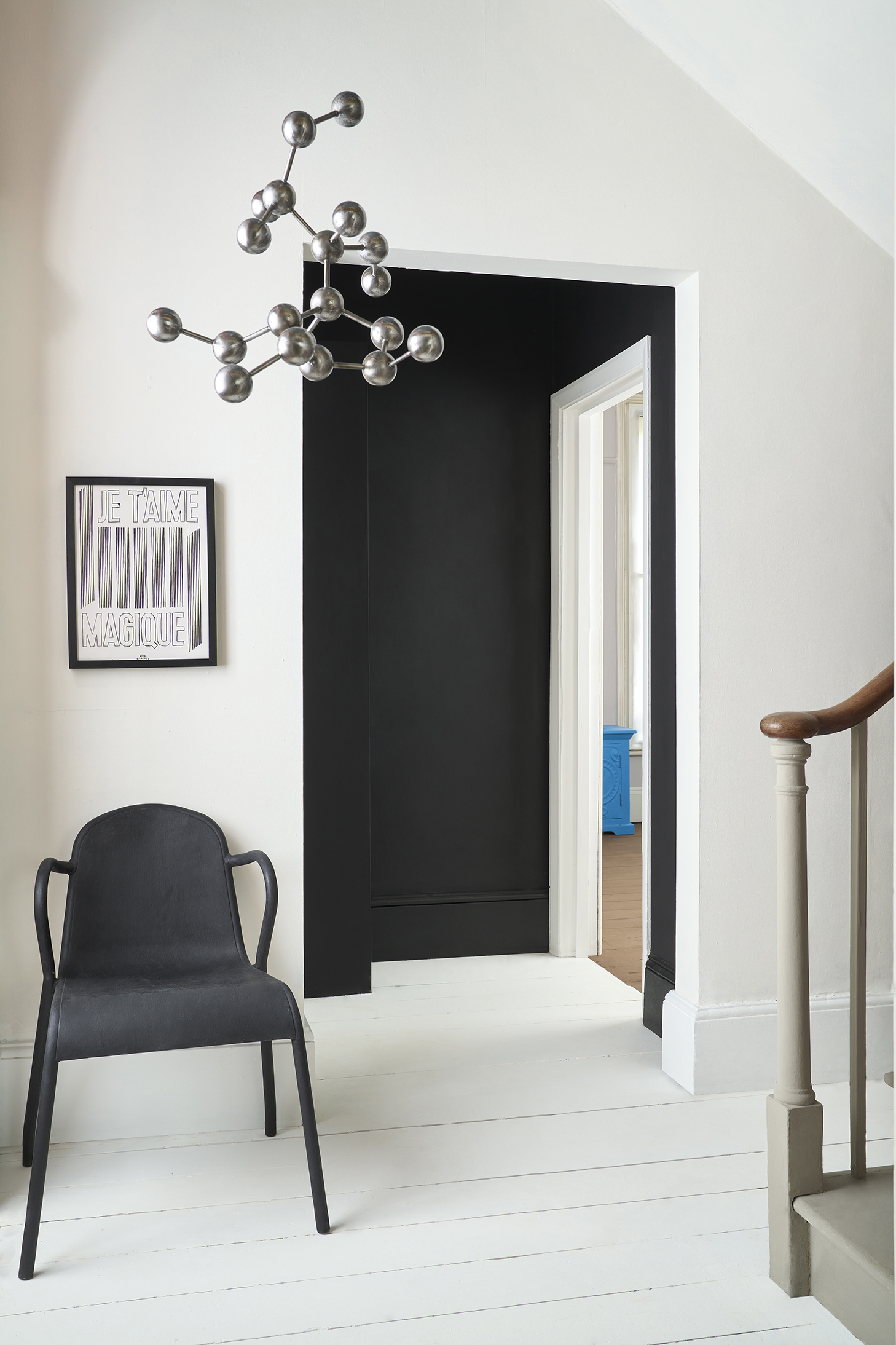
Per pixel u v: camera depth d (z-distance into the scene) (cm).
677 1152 256
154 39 264
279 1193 235
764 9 259
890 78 260
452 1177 243
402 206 278
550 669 440
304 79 272
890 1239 187
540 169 286
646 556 353
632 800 778
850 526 309
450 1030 343
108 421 264
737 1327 191
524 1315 193
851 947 214
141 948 254
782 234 302
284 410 273
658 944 345
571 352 421
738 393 300
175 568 267
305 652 377
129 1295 198
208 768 271
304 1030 275
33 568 261
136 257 264
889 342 311
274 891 254
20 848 261
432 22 279
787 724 208
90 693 264
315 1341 185
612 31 290
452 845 433
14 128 257
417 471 430
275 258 271
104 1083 263
